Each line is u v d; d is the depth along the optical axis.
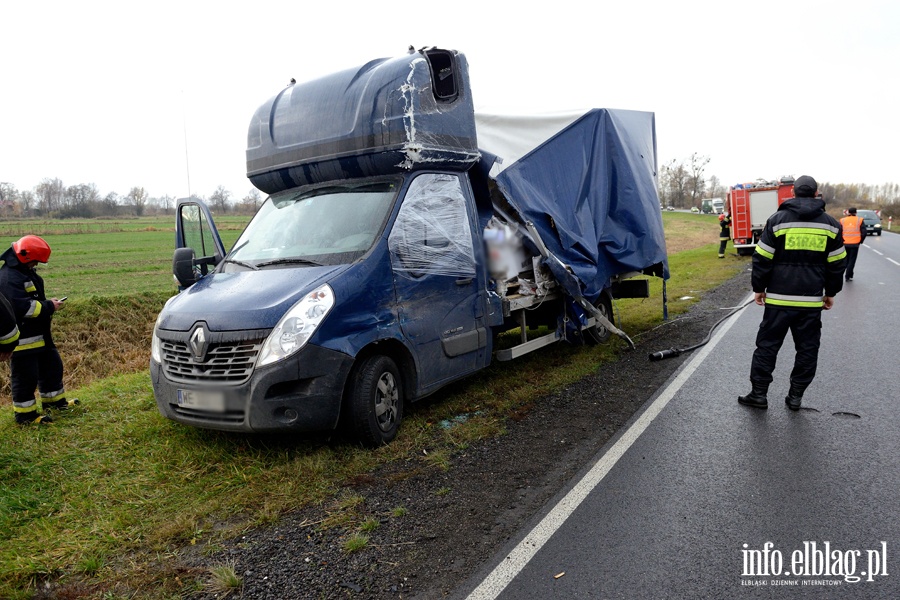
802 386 5.61
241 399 4.31
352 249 5.03
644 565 3.25
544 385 6.66
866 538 3.44
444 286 5.53
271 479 4.42
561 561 3.32
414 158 5.23
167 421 5.61
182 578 3.32
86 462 4.83
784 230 5.46
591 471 4.45
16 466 4.69
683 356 7.91
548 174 7.09
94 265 27.78
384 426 5.01
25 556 3.54
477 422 5.55
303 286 4.59
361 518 3.87
